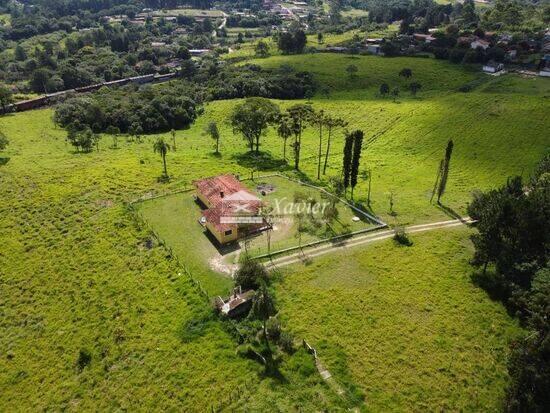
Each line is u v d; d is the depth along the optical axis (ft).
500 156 393.50
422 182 347.77
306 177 357.20
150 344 195.00
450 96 561.84
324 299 209.05
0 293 244.42
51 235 282.97
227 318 197.98
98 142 476.95
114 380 184.85
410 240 256.32
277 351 180.65
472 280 224.12
